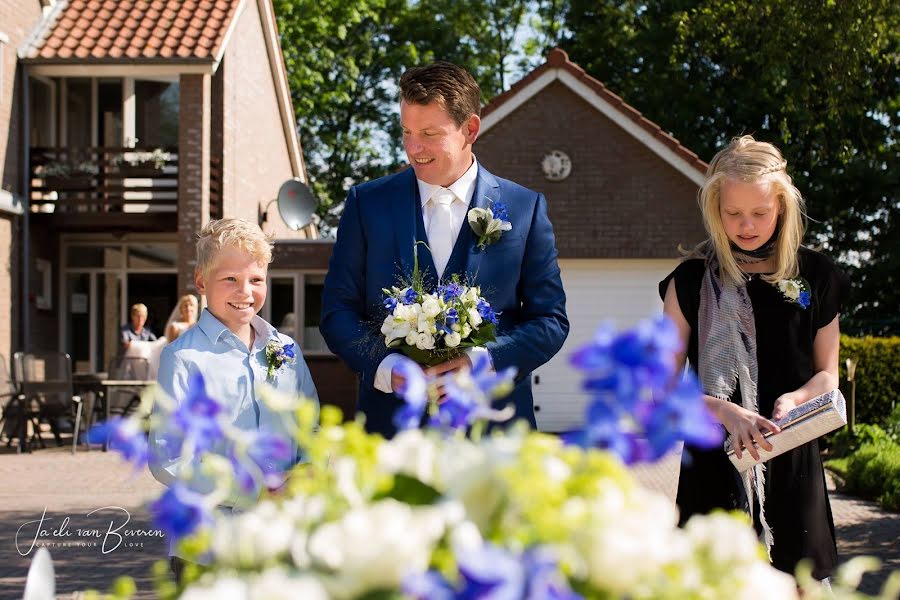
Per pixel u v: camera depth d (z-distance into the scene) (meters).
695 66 28.25
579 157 18.45
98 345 19.61
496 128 18.50
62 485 10.70
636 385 1.14
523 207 3.52
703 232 18.39
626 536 1.09
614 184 18.45
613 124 18.45
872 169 26.50
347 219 3.59
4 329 17.44
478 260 3.40
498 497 1.17
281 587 1.06
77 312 19.58
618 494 1.16
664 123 28.00
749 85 26.52
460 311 3.13
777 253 3.16
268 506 1.28
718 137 28.22
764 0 18.80
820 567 3.02
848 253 28.91
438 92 3.30
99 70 18.28
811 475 3.07
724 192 3.10
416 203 3.50
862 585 6.09
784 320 3.13
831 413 2.80
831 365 3.18
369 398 3.34
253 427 3.18
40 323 18.70
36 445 14.77
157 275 19.77
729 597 1.16
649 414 1.15
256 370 3.24
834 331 3.20
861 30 17.73
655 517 1.15
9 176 17.81
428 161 3.38
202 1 19.84
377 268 3.46
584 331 18.42
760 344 3.14
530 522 1.14
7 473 11.70
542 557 1.04
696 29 21.58
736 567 1.20
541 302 3.48
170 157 18.88
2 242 17.48
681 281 3.28
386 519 1.10
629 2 29.61
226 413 1.39
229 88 20.27
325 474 1.32
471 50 36.81
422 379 1.47
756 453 2.91
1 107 17.53
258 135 22.70
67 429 16.73
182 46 18.36
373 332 3.38
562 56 18.25
